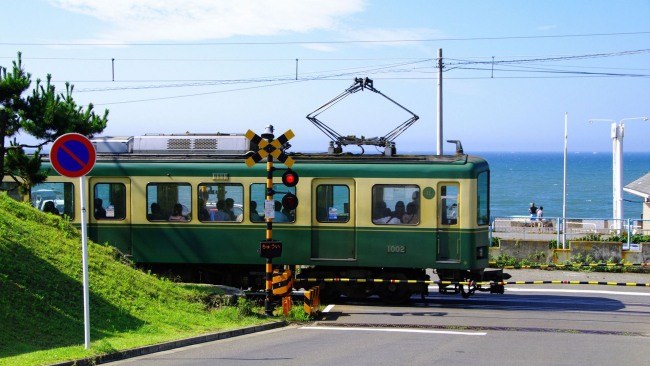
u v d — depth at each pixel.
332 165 20.36
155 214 21.09
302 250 20.44
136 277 16.88
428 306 20.33
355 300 21.45
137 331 13.80
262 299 19.58
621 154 38.34
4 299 12.66
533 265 27.75
